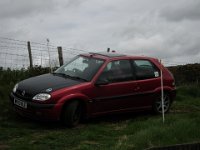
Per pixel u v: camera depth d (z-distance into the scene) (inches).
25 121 477.4
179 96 677.3
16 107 470.6
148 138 417.4
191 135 444.5
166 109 557.0
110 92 492.1
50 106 449.4
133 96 512.7
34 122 475.5
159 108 546.9
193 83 876.6
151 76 534.3
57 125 472.4
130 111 515.8
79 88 468.8
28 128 455.2
